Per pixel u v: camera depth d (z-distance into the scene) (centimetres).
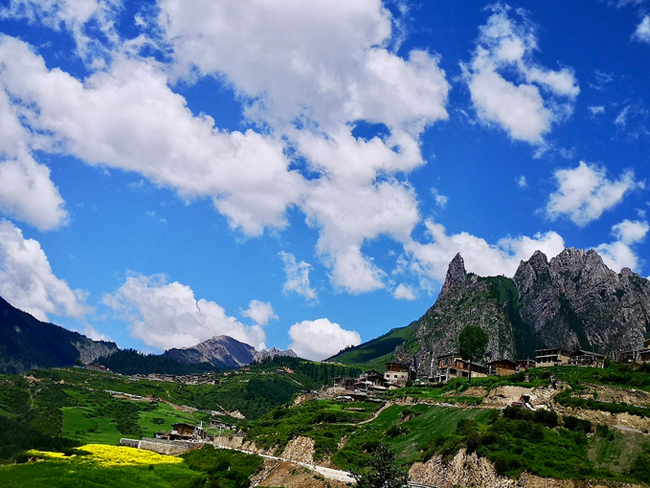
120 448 16062
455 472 10512
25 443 17950
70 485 11012
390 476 8781
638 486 8988
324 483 11031
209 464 14412
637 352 18788
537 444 10600
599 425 11106
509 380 15725
